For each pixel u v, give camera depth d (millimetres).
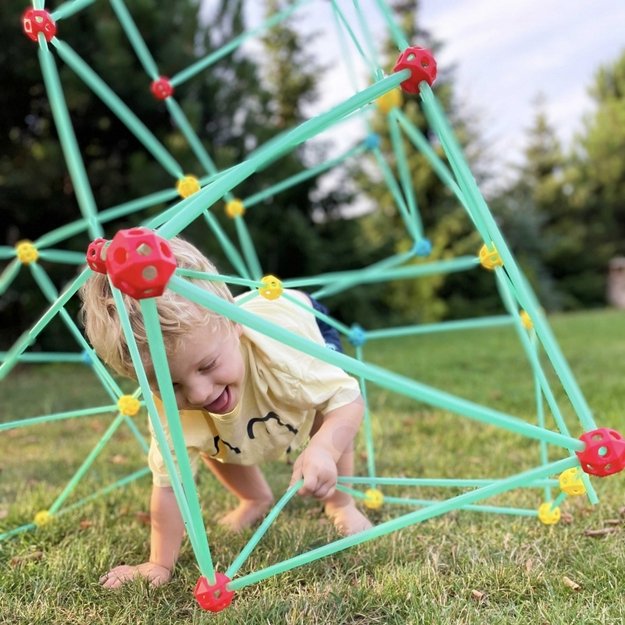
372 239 12750
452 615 1500
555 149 25000
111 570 1809
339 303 11445
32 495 2459
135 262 1062
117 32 7531
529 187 24109
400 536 1949
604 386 4375
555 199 23359
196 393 1482
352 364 1197
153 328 1129
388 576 1680
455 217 15461
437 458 2877
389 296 13359
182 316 1376
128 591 1671
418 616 1498
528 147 25266
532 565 1743
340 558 1825
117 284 1085
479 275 15414
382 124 15547
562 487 1772
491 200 18906
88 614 1589
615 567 1695
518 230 19344
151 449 1903
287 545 1899
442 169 3291
